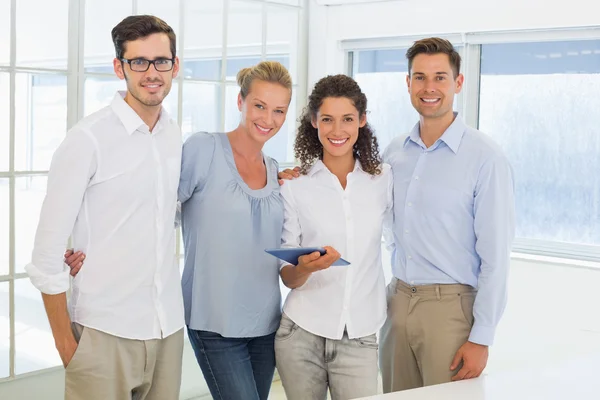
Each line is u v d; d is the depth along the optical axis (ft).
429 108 8.70
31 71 11.51
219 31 13.92
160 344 8.20
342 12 15.03
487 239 8.50
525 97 13.58
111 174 7.70
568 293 12.41
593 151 12.95
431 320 8.75
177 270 8.34
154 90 7.71
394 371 9.17
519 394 6.61
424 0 13.88
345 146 8.37
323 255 7.88
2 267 11.43
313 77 15.46
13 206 11.47
